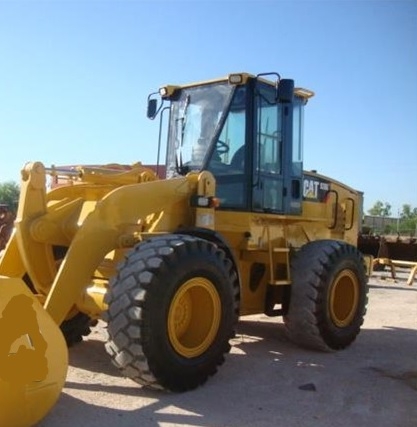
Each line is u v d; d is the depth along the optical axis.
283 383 4.94
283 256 6.30
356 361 5.80
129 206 4.82
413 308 9.36
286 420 4.08
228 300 4.87
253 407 4.31
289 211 6.44
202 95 6.17
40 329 3.64
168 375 4.38
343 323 6.36
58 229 4.87
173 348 4.42
